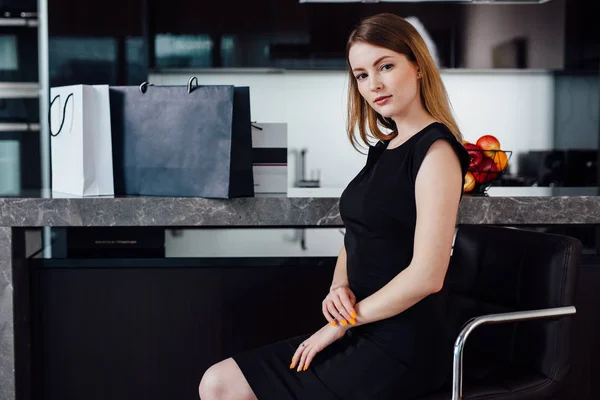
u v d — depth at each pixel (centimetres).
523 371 150
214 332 195
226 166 174
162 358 195
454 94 411
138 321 194
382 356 137
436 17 375
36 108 369
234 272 194
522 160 414
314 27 371
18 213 177
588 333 196
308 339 145
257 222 179
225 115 173
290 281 195
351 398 136
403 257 138
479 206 183
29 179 371
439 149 133
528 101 412
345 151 411
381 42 138
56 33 343
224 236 285
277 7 370
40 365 194
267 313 196
